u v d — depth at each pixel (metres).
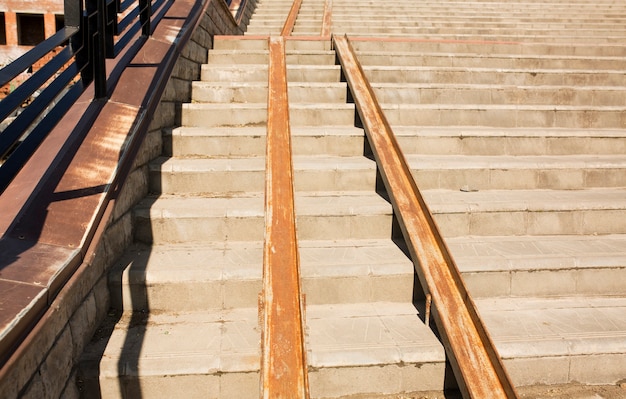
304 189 4.41
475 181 4.51
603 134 5.04
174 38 5.03
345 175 4.41
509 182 4.54
